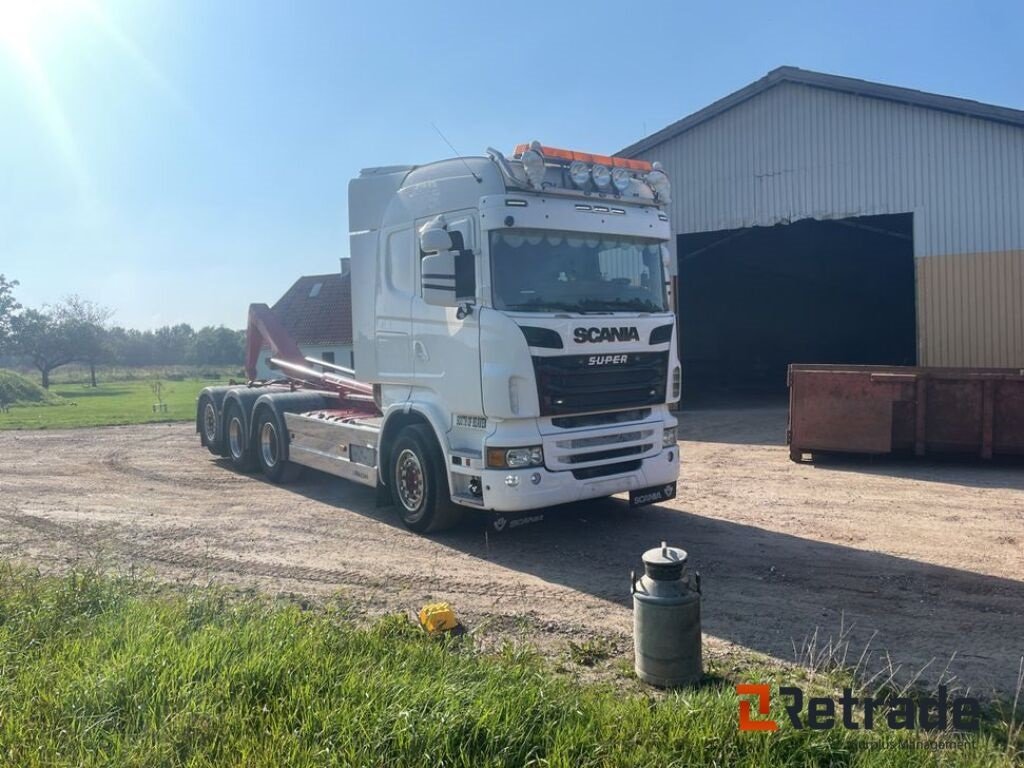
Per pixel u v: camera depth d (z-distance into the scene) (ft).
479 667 14.66
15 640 16.17
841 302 100.17
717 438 49.88
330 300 112.16
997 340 53.88
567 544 25.80
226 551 25.94
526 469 23.53
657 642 14.99
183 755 11.84
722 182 63.05
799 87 59.67
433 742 11.78
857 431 37.96
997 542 24.81
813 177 59.52
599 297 25.63
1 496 36.22
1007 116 52.13
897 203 56.65
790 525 27.58
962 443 36.70
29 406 107.96
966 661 16.19
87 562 24.72
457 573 22.98
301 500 34.22
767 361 102.68
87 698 13.33
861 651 16.79
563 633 18.21
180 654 14.74
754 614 19.17
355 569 23.61
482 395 23.93
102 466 45.01
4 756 11.78
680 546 25.25
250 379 48.01
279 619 16.85
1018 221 52.80
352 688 13.46
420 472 26.99
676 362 27.12
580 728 12.20
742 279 99.81
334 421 32.91
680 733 12.09
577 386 24.17
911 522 27.53
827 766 11.51
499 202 23.85
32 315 207.92
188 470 42.96
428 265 24.54
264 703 13.28
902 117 56.18
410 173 27.37
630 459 25.61
